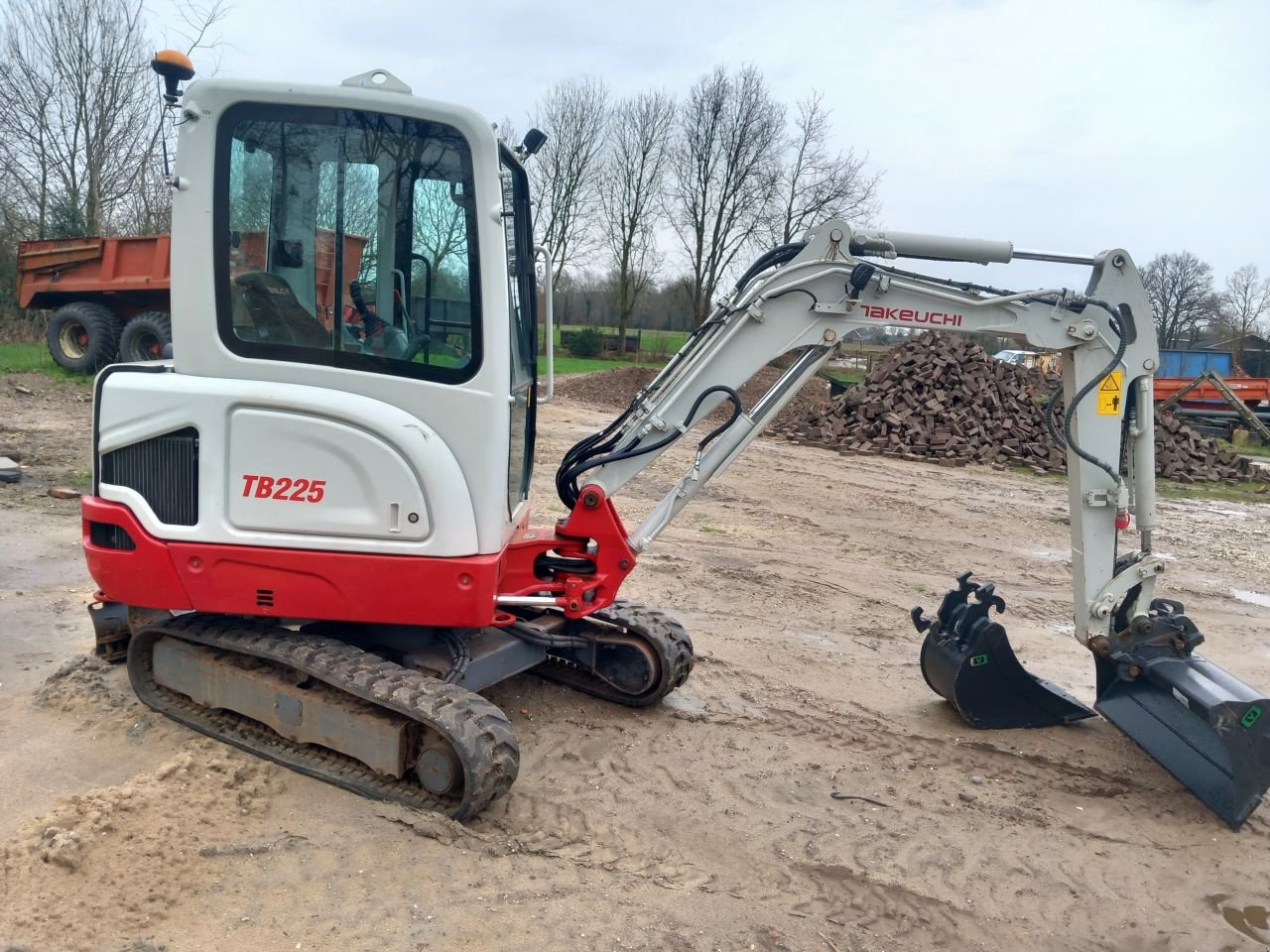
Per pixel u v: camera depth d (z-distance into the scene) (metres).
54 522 8.40
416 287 3.88
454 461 3.91
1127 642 4.79
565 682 5.45
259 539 3.92
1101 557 4.79
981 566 9.63
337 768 4.03
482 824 3.92
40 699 4.79
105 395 4.04
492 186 3.85
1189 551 11.10
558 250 41.50
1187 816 4.45
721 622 7.13
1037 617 7.95
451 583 3.90
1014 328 4.61
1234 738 4.27
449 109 3.80
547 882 3.52
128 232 26.48
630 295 42.53
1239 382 24.80
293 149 3.85
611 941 3.19
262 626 4.31
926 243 4.61
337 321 3.88
